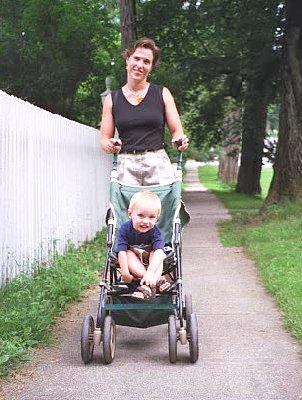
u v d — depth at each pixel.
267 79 23.52
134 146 6.23
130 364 5.68
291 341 6.33
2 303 6.72
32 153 8.82
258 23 20.97
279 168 17.81
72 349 6.09
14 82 23.12
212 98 28.27
